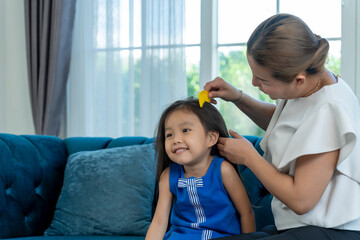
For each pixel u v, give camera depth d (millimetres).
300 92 1185
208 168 1453
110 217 1824
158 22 2645
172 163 1541
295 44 1092
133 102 2754
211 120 1432
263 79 1158
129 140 2146
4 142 1923
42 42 2816
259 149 1810
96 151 2043
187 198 1458
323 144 1104
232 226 1440
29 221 1904
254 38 1146
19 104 3195
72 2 2820
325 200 1138
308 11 2359
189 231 1432
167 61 2633
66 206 1899
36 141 2094
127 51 2779
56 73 2797
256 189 1715
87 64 2875
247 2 2551
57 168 2104
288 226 1206
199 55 2648
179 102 1482
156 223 1509
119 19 2775
